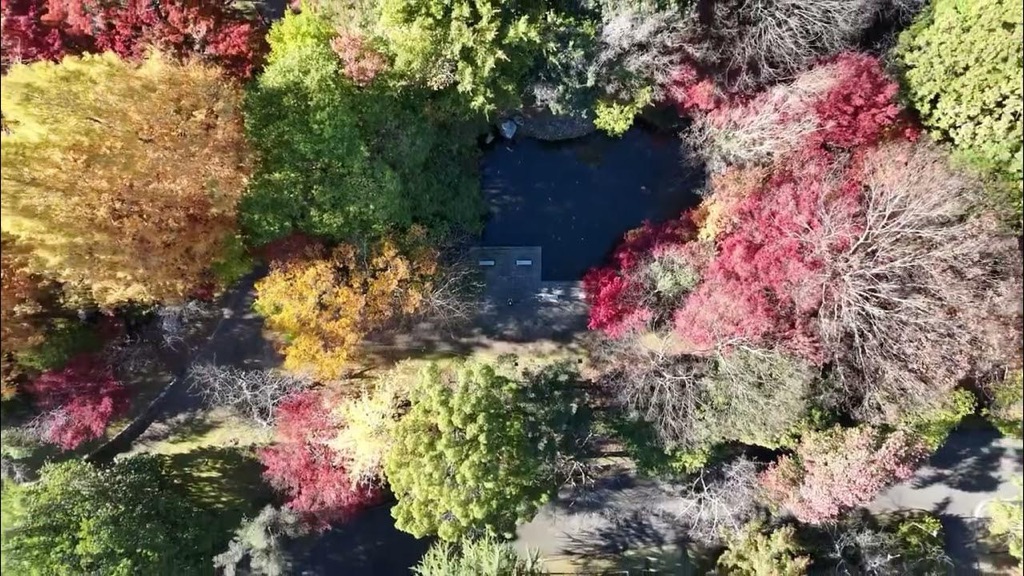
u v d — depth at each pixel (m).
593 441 24.66
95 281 19.62
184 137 19.31
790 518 23.88
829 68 20.94
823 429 22.45
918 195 20.42
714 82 22.20
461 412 19.83
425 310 23.61
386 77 20.88
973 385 23.53
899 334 20.86
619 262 24.52
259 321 24.72
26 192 17.64
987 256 20.83
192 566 22.88
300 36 20.45
